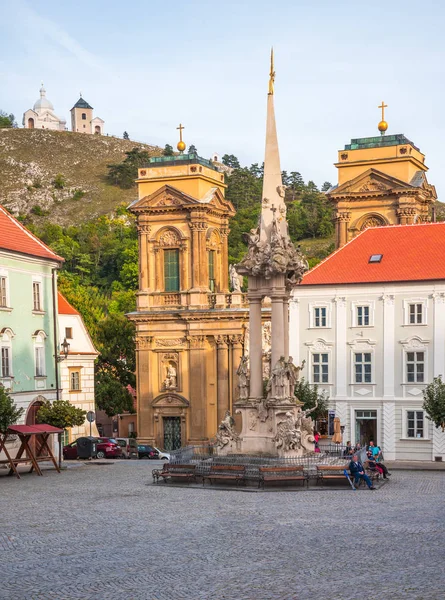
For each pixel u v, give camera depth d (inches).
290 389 2043.6
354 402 2822.3
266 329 3358.8
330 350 2861.7
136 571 1030.4
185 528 1318.9
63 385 3435.0
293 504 1563.7
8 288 2593.5
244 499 1647.4
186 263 3472.0
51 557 1115.9
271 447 2000.5
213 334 3385.8
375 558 1064.2
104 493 1766.7
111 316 4343.0
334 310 2861.7
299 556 1091.3
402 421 2763.3
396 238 2950.3
